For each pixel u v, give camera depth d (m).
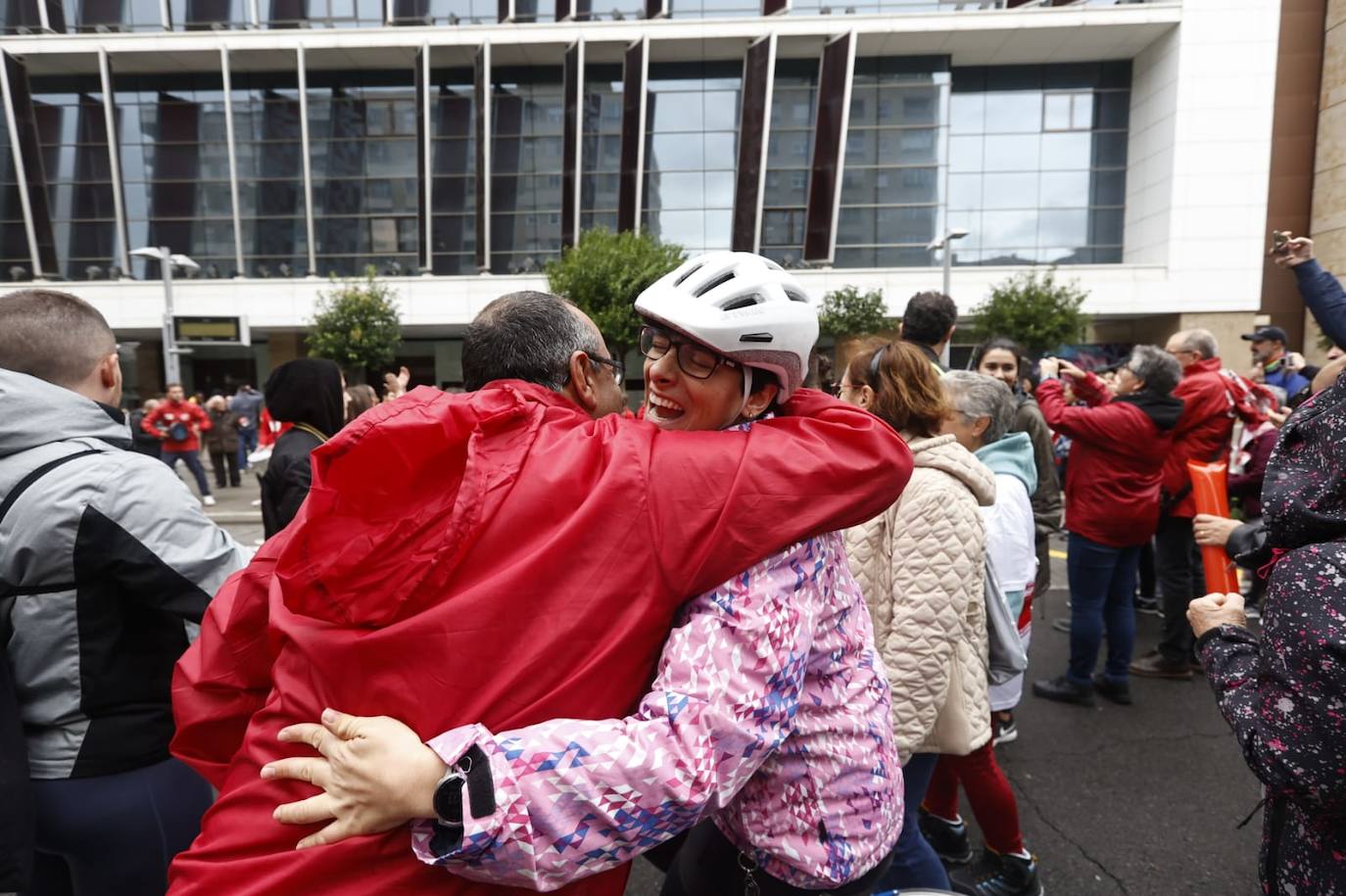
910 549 1.92
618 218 24.38
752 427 1.05
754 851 1.15
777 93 24.16
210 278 24.91
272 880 0.86
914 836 2.04
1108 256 25.20
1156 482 3.81
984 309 21.23
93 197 25.00
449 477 0.96
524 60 24.38
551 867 0.84
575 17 23.75
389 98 25.02
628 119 23.75
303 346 26.06
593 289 19.17
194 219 24.98
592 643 0.90
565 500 0.94
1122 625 4.03
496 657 0.88
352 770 0.84
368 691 0.88
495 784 0.81
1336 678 1.06
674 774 0.85
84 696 1.60
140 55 23.80
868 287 23.56
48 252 24.72
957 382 2.79
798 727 1.09
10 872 1.49
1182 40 22.66
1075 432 3.74
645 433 1.02
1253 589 5.09
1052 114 24.89
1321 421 1.21
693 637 0.93
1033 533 2.79
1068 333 20.38
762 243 24.33
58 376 1.74
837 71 23.00
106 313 24.14
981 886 2.48
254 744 0.95
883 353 2.17
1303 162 24.48
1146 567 5.78
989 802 2.44
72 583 1.58
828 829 1.10
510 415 1.01
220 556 1.70
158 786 1.67
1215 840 2.86
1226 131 22.84
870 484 1.00
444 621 0.87
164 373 26.58
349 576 0.90
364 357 22.58
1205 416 4.32
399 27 23.67
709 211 24.42
